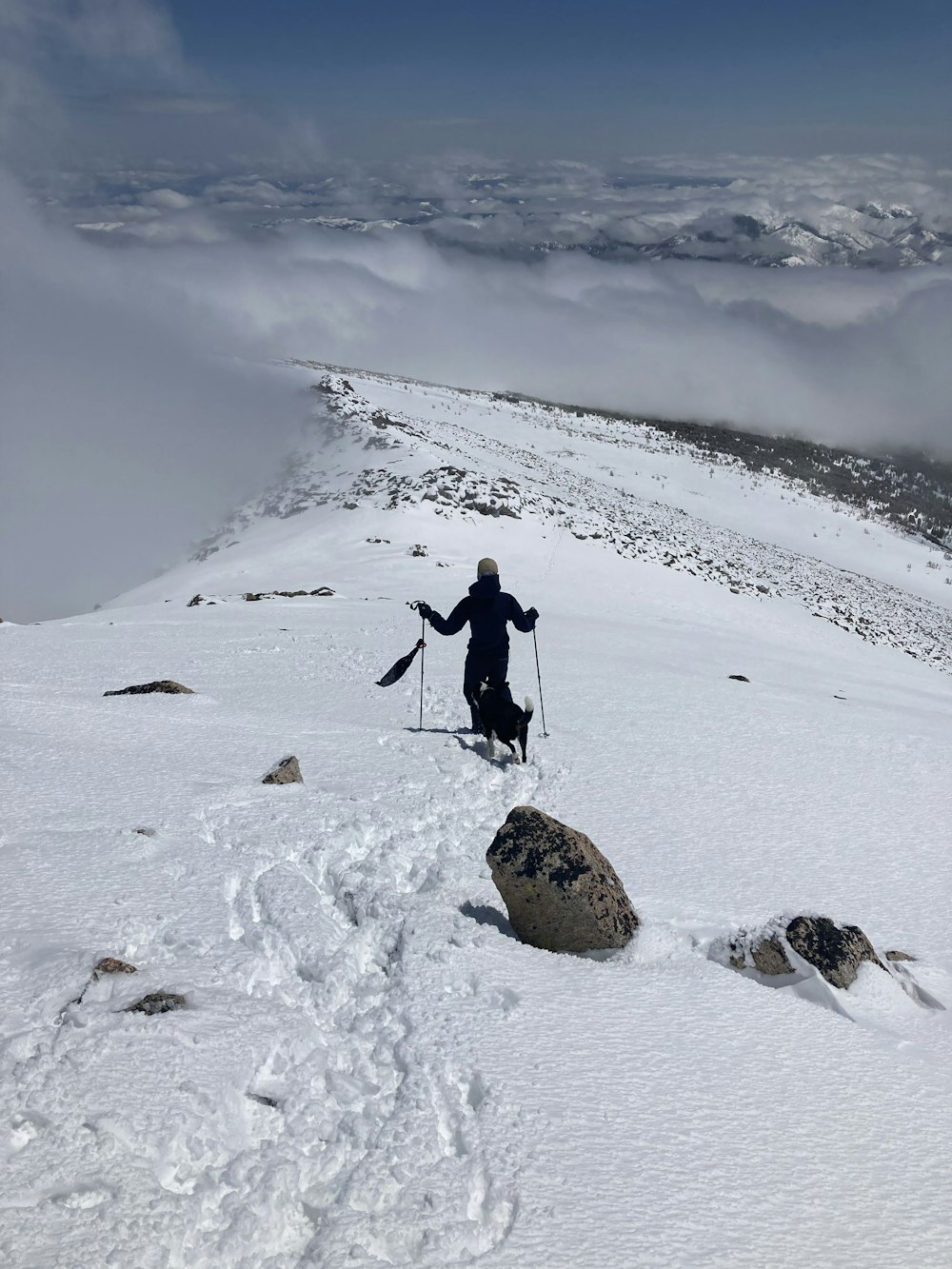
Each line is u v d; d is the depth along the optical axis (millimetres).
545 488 54469
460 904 5691
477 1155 3316
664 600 31656
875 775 10039
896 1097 4047
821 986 4953
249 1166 3186
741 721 12047
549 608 25531
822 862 7332
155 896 5227
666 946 5359
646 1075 3959
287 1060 3869
